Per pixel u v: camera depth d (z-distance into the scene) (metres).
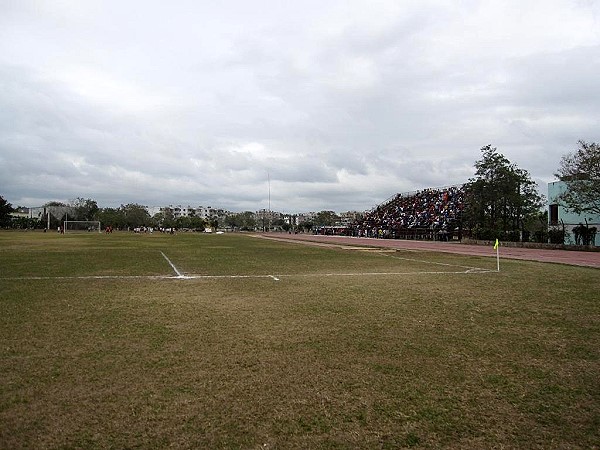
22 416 3.79
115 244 35.16
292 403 4.14
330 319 7.70
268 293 10.59
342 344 6.13
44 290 10.62
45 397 4.19
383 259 21.70
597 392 4.51
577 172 30.64
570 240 33.59
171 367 5.08
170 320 7.53
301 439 3.46
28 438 3.43
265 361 5.35
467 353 5.78
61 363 5.17
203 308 8.63
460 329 7.05
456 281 13.02
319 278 13.61
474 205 42.50
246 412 3.93
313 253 26.25
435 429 3.68
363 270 16.20
